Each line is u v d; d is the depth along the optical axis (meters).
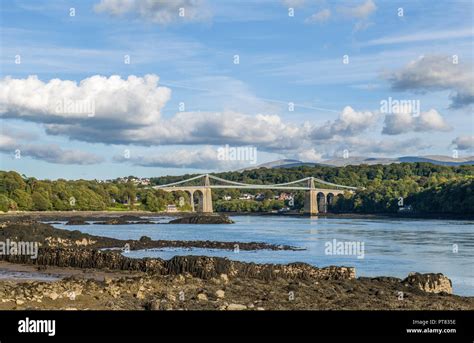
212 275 47.00
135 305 32.47
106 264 54.16
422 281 42.75
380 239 102.88
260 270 47.28
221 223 178.25
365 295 38.00
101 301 33.25
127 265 53.00
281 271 47.47
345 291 39.25
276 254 75.38
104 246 77.81
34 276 48.31
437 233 119.88
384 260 68.25
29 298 33.19
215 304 33.00
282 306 33.28
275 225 167.00
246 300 34.62
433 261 67.25
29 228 74.44
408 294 39.00
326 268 47.94
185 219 180.25
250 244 85.38
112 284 37.25
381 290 39.38
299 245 90.50
